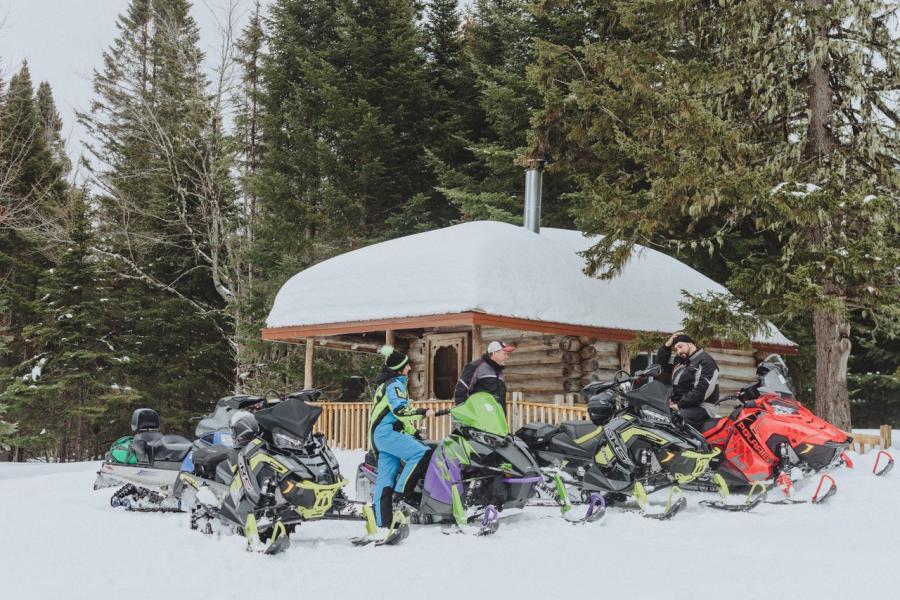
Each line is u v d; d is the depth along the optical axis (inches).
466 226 661.9
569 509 299.4
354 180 1286.9
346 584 207.8
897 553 222.8
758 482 315.9
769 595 182.4
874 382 1100.5
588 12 1075.3
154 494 380.2
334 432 684.7
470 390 301.1
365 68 1354.6
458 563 225.3
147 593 204.4
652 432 307.3
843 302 521.3
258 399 306.7
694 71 600.7
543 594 189.5
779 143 601.0
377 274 650.8
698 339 558.9
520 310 585.9
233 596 199.8
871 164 584.1
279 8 1432.1
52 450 1443.2
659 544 244.4
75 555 252.4
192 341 1339.8
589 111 693.3
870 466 420.2
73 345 1180.5
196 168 1231.5
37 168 1455.5
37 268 1357.0
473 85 1409.9
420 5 1547.7
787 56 573.6
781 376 355.6
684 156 569.0
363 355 1248.8
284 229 1200.8
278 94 1378.0
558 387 645.9
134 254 1348.4
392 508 286.5
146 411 389.4
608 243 612.1
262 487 262.4
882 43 565.3
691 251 955.3
